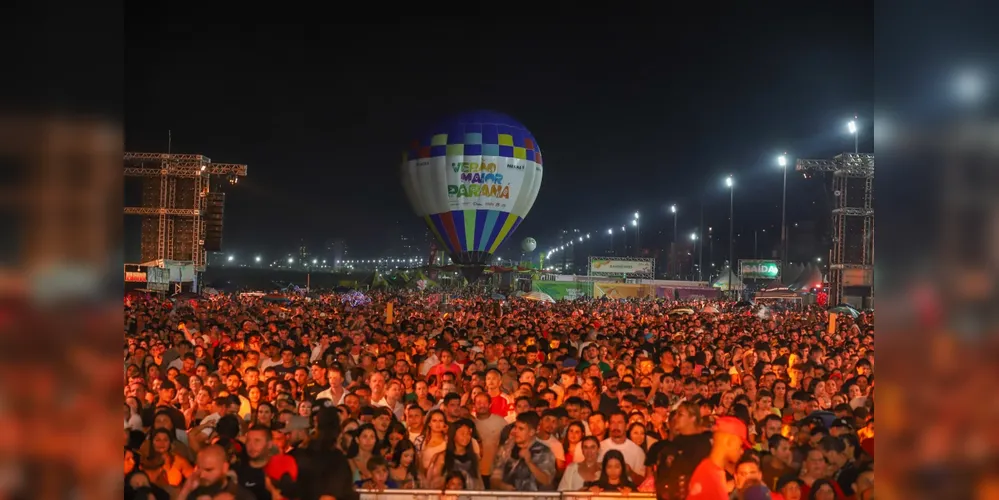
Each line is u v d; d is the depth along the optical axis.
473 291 62.78
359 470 7.77
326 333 17.58
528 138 48.03
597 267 81.44
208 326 19.61
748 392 10.97
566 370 11.59
